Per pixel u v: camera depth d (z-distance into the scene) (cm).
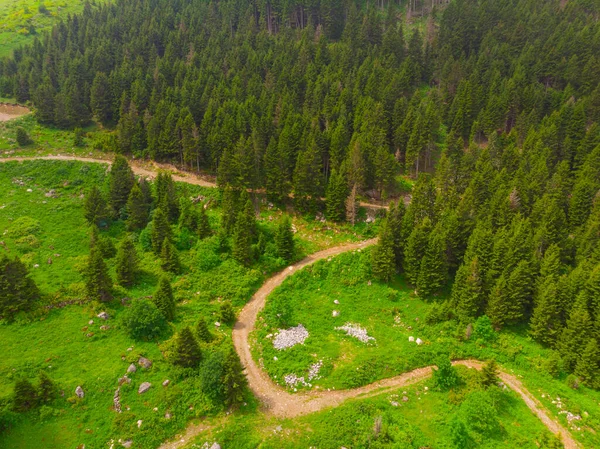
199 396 5769
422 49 14612
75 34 15525
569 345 6600
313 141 9544
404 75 12312
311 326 7300
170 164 10975
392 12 16262
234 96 11544
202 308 7350
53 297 7056
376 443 5269
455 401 5981
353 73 12388
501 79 12444
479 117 11194
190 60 13388
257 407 5875
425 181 8781
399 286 8294
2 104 13200
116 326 6706
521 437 5575
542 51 13150
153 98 11506
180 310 7212
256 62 12731
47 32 17025
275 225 9462
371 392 6197
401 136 10762
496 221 8369
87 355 6203
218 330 6994
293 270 8512
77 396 5609
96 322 6744
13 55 15475
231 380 5691
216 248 8456
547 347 6931
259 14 16962
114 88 12144
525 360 6731
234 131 10375
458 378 6344
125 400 5650
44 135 11700
